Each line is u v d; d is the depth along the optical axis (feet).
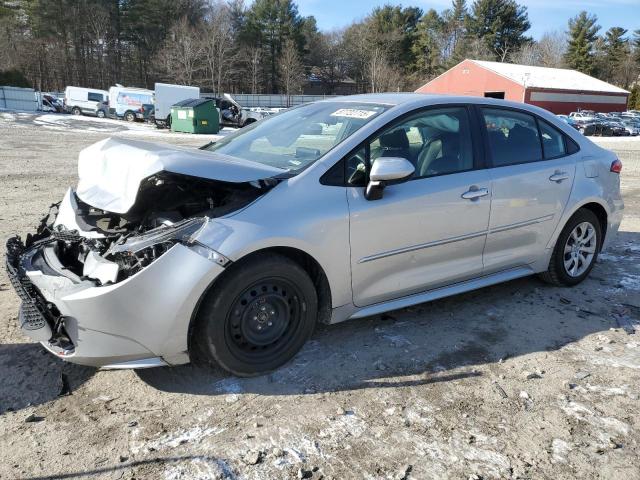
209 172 9.77
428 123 12.59
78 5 228.84
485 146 13.33
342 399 9.92
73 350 9.37
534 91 152.97
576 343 12.28
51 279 9.70
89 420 9.23
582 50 269.85
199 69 213.25
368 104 12.91
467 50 259.80
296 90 247.09
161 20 237.04
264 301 10.25
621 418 9.54
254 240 9.68
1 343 11.78
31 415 9.29
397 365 11.11
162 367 10.83
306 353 11.47
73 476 7.95
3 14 224.94
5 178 35.73
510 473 8.15
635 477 8.12
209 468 8.13
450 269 12.73
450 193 12.25
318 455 8.46
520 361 11.43
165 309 9.18
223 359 9.96
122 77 242.99
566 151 15.10
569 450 8.68
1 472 8.00
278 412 9.50
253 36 250.98
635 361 11.52
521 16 274.98
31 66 225.15
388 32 276.62
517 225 13.70
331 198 10.74
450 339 12.30
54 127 99.09
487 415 9.55
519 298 14.83
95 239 10.32
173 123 100.58
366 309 11.71
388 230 11.38
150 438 8.79
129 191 9.77
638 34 290.76
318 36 289.94
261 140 13.12
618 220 16.52
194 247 9.33
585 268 15.84
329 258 10.69
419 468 8.22
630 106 209.97
